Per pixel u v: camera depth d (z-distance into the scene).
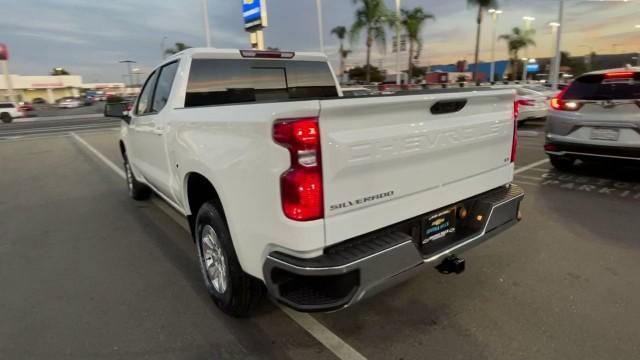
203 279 3.47
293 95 4.47
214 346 2.65
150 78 4.61
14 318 3.04
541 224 4.64
